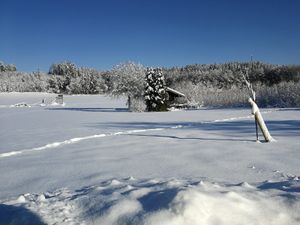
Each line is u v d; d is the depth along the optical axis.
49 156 10.98
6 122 28.53
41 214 4.39
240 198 4.53
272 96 52.94
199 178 6.93
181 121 25.34
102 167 8.66
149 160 9.43
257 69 84.81
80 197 5.09
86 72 144.38
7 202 5.25
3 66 187.00
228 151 10.52
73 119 30.17
